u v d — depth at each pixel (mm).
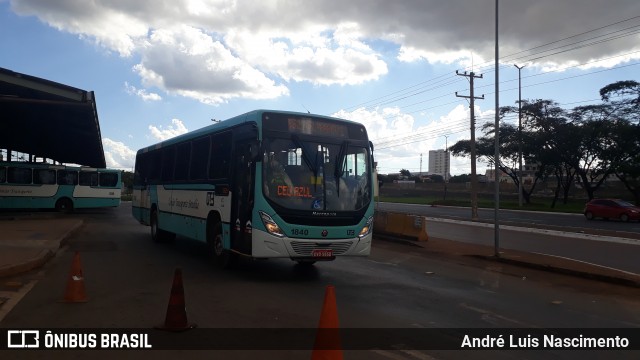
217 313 7594
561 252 18188
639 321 8359
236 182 10883
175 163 15242
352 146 10938
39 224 21453
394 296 9367
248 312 7703
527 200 65125
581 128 53031
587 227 32875
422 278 11680
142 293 8805
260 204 9938
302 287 9797
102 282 9766
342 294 9312
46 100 15281
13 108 19562
